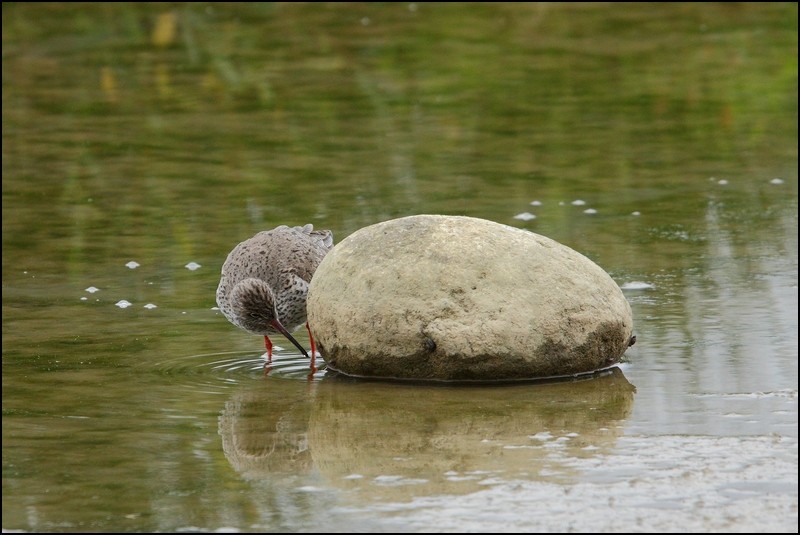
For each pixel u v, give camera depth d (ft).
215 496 28.02
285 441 31.71
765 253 51.88
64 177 67.21
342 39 100.32
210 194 63.26
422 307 36.22
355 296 36.96
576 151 71.00
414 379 36.78
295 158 70.08
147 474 29.55
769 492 27.07
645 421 32.40
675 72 89.25
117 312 45.55
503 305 36.19
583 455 29.76
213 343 41.86
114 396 35.91
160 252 53.88
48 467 30.14
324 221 57.41
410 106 81.51
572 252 38.11
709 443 30.37
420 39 99.91
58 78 89.97
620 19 106.83
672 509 26.30
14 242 55.88
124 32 103.40
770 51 94.63
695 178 65.31
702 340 40.32
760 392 34.68
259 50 97.14
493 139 73.67
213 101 83.82
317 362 39.58
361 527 25.89
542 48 97.04
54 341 41.88
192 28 104.73
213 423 33.37
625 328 37.60
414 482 28.30
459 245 36.88
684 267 49.96
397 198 61.31
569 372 36.78
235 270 42.11
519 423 32.58
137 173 67.77
